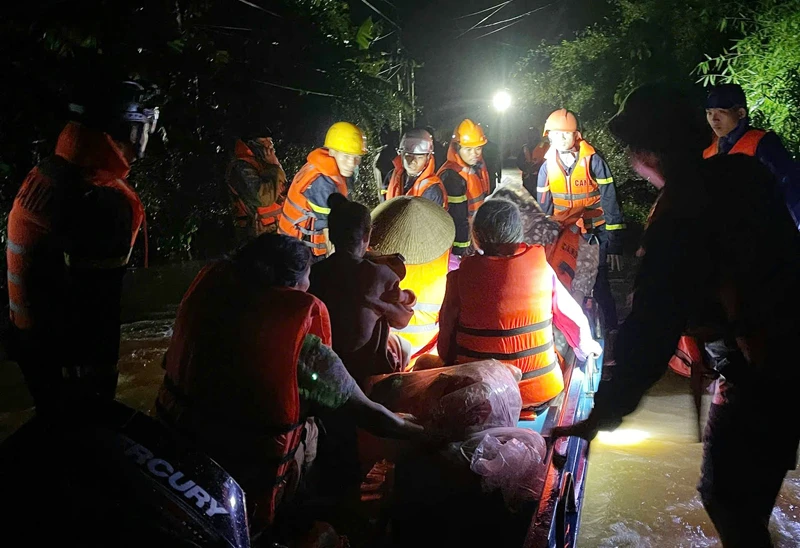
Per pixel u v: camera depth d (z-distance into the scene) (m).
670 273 2.46
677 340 2.47
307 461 3.25
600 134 14.16
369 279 3.72
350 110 12.25
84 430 2.15
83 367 3.56
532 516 2.64
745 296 2.55
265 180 7.69
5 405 5.35
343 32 12.45
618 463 4.43
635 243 11.09
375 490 3.40
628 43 13.23
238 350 2.79
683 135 2.55
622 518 3.83
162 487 2.11
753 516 2.74
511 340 3.63
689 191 2.51
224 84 10.34
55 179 3.46
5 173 6.14
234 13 10.97
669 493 4.07
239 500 2.27
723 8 11.37
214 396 2.82
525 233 4.77
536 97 15.57
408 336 4.37
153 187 10.68
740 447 2.69
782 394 2.59
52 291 3.54
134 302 8.41
